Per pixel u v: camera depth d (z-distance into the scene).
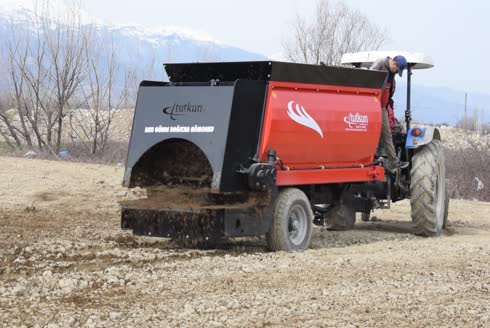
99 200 15.80
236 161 9.90
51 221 13.29
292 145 10.58
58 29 29.48
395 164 12.52
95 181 17.81
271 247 10.53
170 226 10.32
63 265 9.13
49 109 28.62
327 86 11.09
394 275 8.96
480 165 24.39
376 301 7.66
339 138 11.30
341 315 7.09
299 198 10.68
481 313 7.30
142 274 8.61
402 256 10.26
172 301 7.45
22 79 28.42
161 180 10.90
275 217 10.41
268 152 10.23
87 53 29.34
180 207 9.99
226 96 9.85
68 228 12.57
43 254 9.91
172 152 10.86
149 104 10.54
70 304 7.26
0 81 28.45
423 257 10.22
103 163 24.91
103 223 13.23
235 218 9.92
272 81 10.24
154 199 10.62
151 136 10.43
